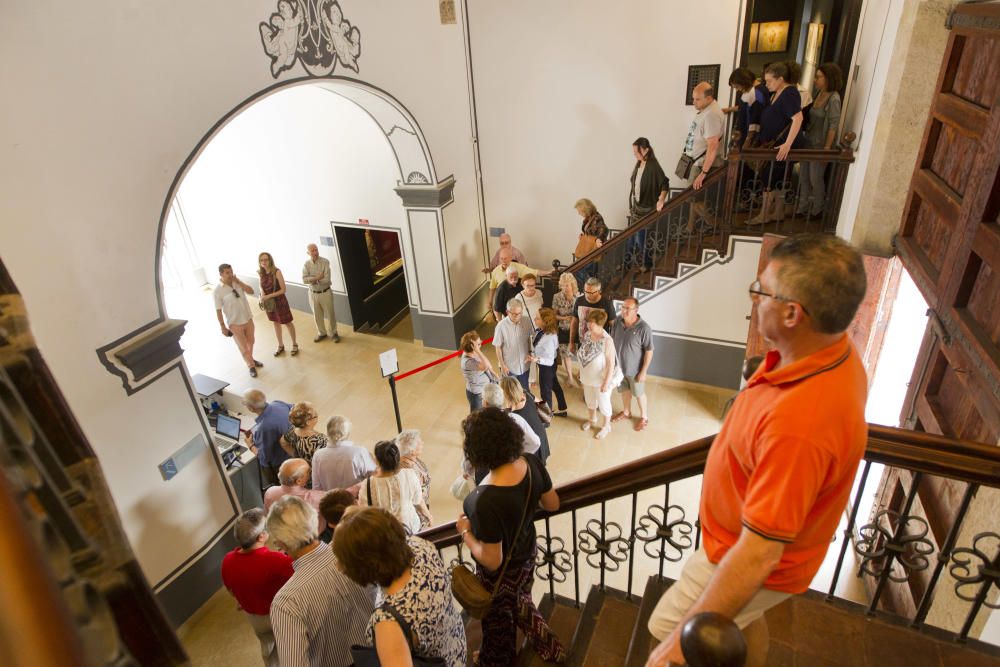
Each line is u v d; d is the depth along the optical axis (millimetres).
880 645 2092
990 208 2611
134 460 4238
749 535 1275
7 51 3338
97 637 358
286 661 2535
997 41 2705
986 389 2596
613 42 7004
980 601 1999
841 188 5367
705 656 979
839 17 6172
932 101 3475
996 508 2613
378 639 2000
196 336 9219
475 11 7332
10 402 426
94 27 3680
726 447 1461
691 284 6359
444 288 8055
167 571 4551
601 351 5840
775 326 1300
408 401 7230
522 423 4043
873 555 2156
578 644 2559
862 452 1316
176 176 4277
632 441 6215
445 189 7512
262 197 9094
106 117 3816
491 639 2613
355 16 5715
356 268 9055
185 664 494
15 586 204
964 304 2881
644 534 4992
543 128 7793
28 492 338
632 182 6586
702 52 6688
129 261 4051
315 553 2678
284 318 8258
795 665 2059
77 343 3838
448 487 5844
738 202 5922
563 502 2506
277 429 5105
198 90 4348
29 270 3578
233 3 4488
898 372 4609
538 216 8430
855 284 1211
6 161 3404
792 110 5223
